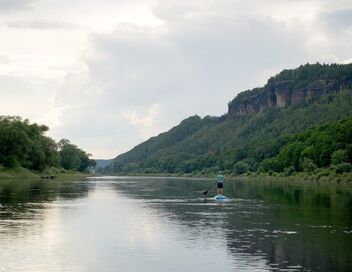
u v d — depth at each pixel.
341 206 52.56
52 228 33.09
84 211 45.22
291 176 185.50
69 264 22.11
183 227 34.28
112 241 28.12
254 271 20.98
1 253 24.19
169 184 135.50
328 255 24.19
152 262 22.69
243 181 171.75
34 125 187.75
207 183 148.62
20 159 170.62
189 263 22.48
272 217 41.06
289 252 24.97
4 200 56.62
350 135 167.25
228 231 32.34
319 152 175.25
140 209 48.44
